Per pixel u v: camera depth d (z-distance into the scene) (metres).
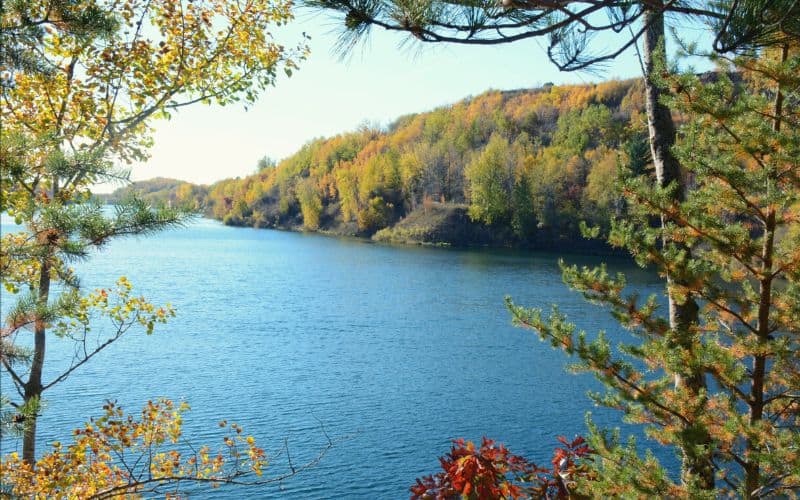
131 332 32.34
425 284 52.28
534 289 48.88
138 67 7.57
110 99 7.64
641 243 5.30
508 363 27.62
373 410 21.78
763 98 5.00
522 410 21.64
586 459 5.14
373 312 40.09
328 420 20.81
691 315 5.84
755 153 5.05
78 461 6.89
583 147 108.88
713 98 4.77
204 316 38.16
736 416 4.87
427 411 21.66
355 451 18.27
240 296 46.47
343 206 132.12
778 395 5.21
